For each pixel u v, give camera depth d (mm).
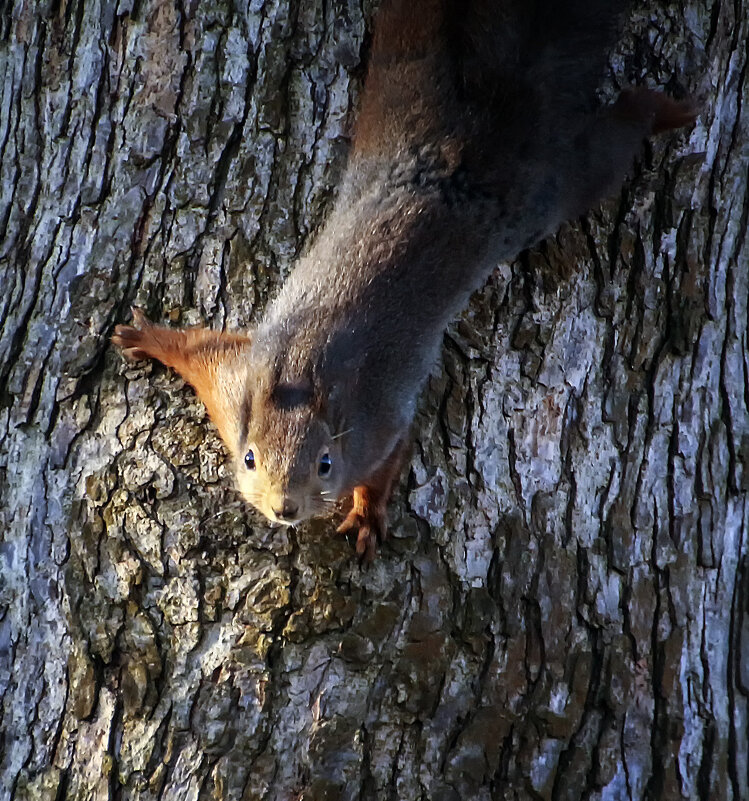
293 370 7203
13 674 7484
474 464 7754
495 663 7469
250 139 8125
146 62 8180
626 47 8703
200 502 7441
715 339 8469
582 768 7508
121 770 7121
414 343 7684
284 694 7094
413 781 7148
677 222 8484
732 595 8305
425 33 8305
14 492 7758
